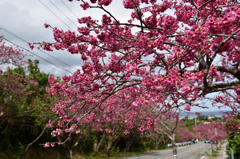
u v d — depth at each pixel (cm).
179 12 387
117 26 401
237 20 263
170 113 709
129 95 576
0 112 1099
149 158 1934
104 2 345
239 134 1422
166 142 3578
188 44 309
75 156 1705
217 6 442
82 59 457
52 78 511
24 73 1797
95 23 369
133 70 349
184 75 346
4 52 1322
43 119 1269
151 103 650
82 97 489
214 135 2625
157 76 325
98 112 636
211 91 357
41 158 1396
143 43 331
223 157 1958
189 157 2033
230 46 315
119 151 2464
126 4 364
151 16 374
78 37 392
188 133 4431
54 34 413
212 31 283
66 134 1492
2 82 1119
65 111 537
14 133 1327
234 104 841
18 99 1228
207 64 303
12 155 1199
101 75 435
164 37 328
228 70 368
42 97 1456
